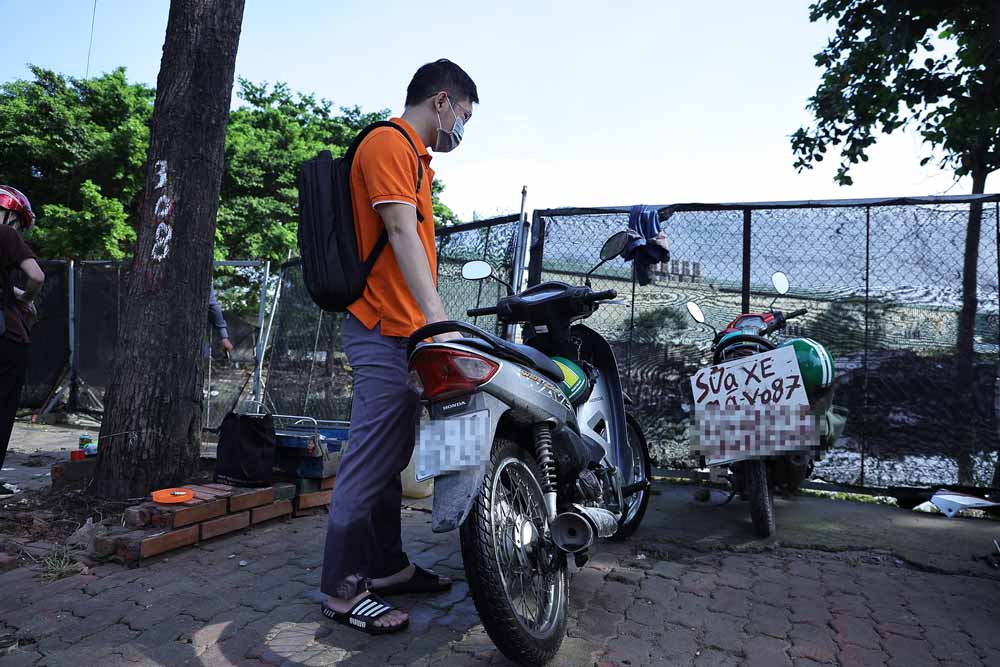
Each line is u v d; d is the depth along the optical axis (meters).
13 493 4.16
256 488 3.70
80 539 3.21
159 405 3.89
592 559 3.28
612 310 5.38
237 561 3.05
